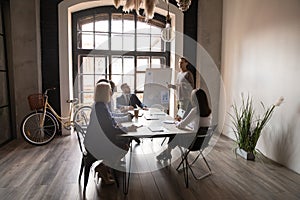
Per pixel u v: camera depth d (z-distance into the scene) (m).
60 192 2.89
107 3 5.47
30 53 5.01
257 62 4.30
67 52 5.25
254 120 4.36
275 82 3.87
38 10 5.08
